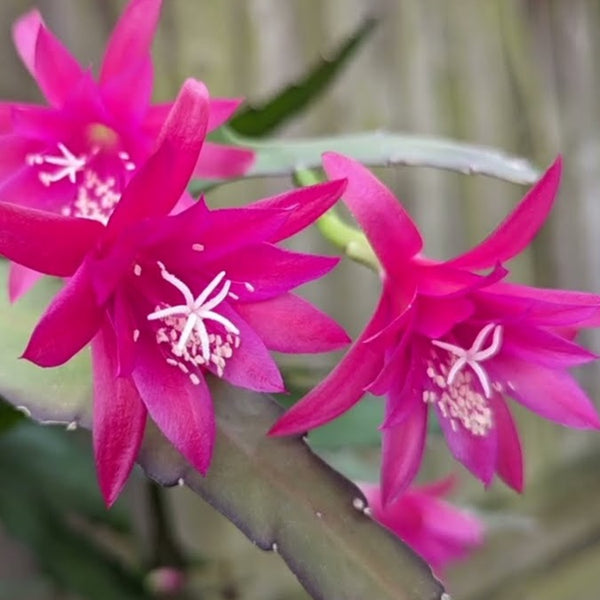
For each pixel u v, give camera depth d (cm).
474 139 96
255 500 46
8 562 75
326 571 46
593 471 103
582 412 49
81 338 45
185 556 66
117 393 46
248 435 47
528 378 49
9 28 74
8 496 65
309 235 86
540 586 100
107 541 71
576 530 102
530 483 99
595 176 102
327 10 88
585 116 102
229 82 83
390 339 47
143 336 46
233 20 83
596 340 104
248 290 47
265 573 87
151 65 51
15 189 51
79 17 76
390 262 47
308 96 60
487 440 49
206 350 46
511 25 97
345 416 59
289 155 53
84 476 66
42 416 47
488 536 96
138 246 46
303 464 47
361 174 47
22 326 49
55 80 51
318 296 88
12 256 44
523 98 98
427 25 93
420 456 48
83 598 66
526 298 47
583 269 102
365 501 46
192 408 46
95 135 51
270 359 47
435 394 48
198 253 46
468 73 95
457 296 47
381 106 91
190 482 46
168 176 45
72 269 45
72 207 51
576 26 101
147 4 51
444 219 94
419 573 46
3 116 51
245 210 45
